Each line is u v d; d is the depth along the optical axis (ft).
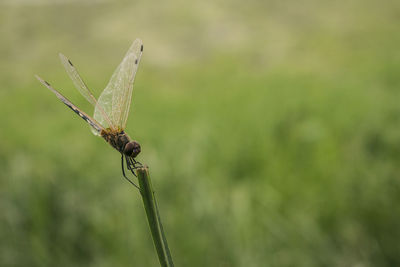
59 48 5.70
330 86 3.60
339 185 1.77
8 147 2.34
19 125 3.23
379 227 1.68
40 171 1.73
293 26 6.23
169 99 3.81
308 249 1.63
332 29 5.98
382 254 1.64
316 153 2.04
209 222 1.62
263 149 2.10
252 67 4.93
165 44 5.75
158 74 4.91
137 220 1.62
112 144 1.28
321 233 1.66
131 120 2.97
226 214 1.64
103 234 1.63
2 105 3.85
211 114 3.04
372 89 3.35
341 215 1.72
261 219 1.67
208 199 1.66
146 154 1.92
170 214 1.63
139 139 2.41
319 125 2.34
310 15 6.61
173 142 2.19
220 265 1.58
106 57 5.45
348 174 1.80
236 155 2.06
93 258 1.61
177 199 1.66
